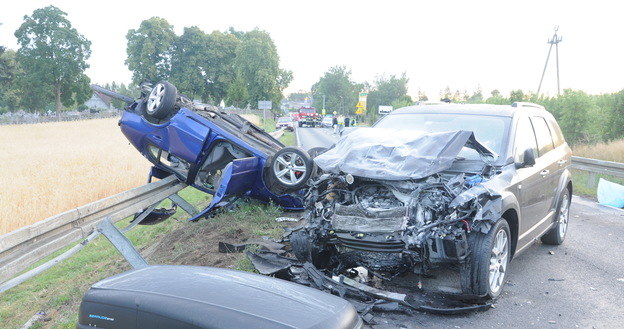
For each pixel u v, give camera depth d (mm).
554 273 6086
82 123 70438
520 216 5391
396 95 138375
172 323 2730
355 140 5512
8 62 96188
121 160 23750
